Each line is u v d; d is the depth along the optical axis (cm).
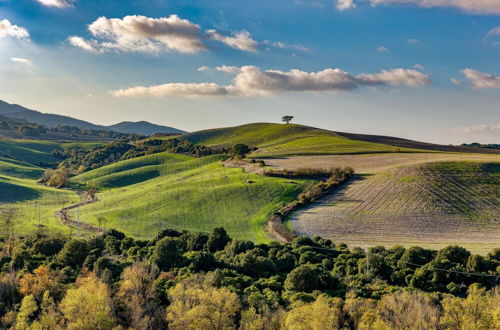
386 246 8000
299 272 5634
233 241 7700
